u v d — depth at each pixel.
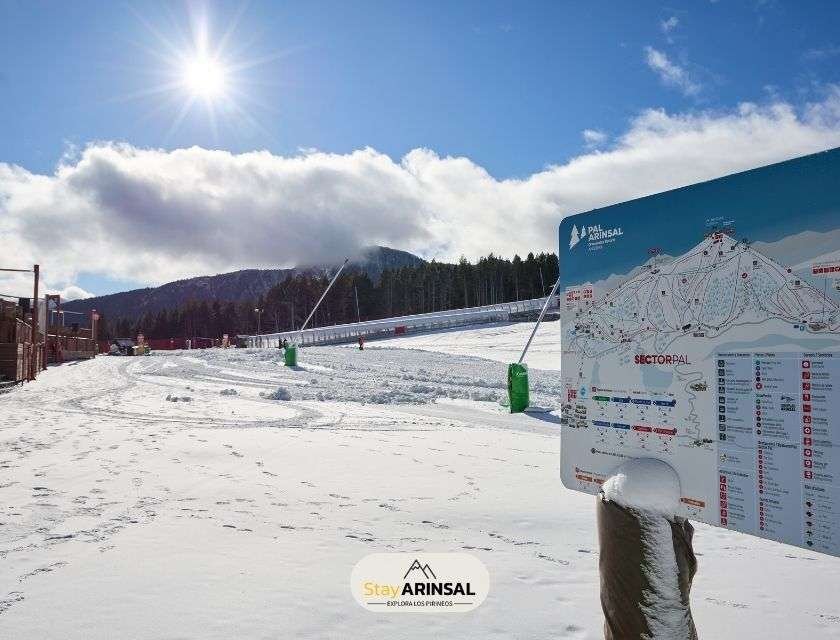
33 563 3.40
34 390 17.55
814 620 2.98
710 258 1.76
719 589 3.44
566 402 2.23
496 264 128.25
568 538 4.25
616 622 1.75
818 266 1.50
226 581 3.20
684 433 1.81
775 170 1.61
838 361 1.45
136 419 10.93
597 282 2.13
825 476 1.46
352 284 130.25
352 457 7.40
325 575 3.34
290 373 25.48
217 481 5.80
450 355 38.81
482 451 8.20
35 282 22.69
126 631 2.58
